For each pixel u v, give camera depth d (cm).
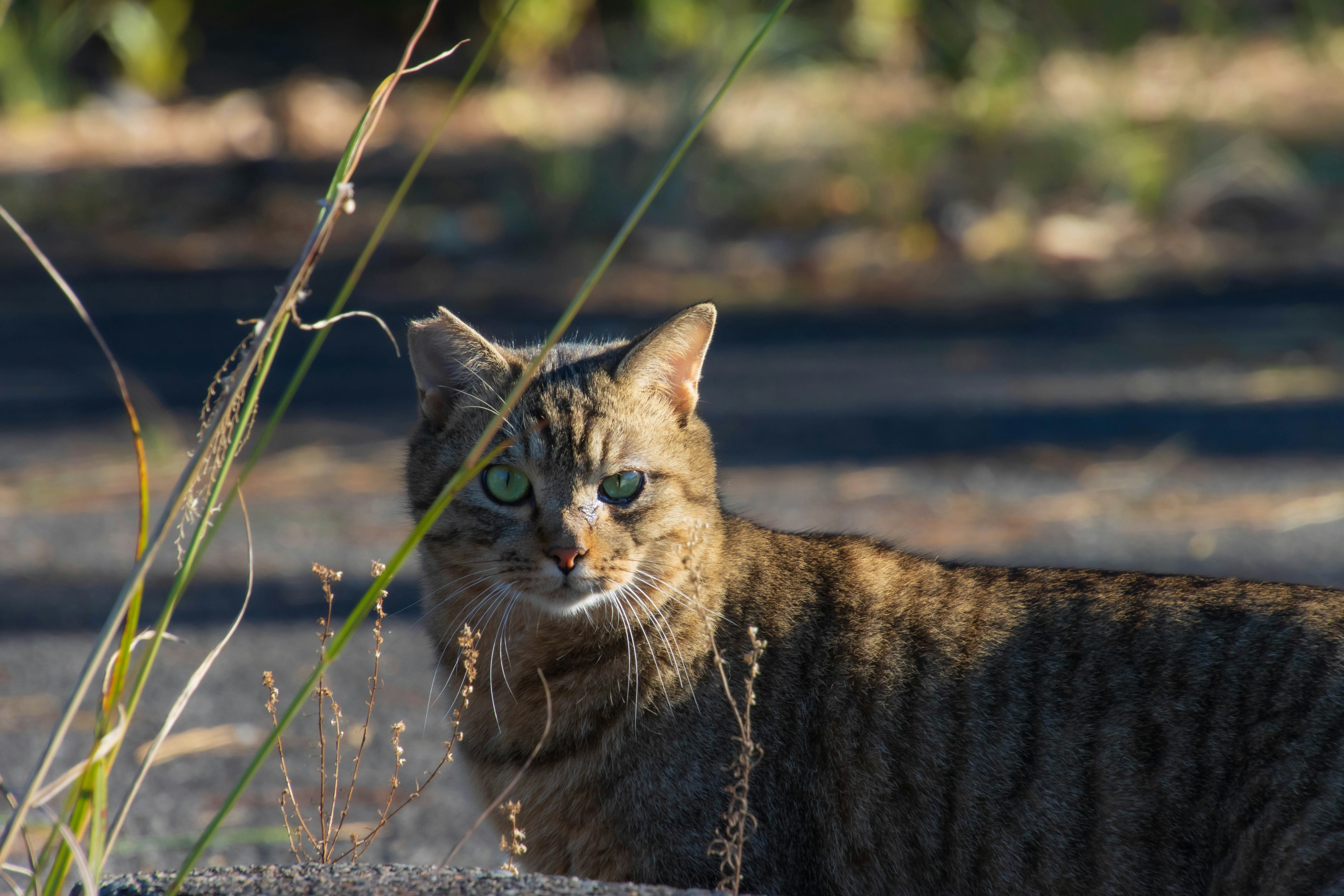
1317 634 520
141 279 1931
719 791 558
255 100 2716
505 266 1884
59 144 2536
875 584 593
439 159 2362
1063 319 1580
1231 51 2567
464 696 552
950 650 559
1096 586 574
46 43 2708
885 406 1321
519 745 596
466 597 622
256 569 1011
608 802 573
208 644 882
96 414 1374
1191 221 1878
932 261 1803
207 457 403
